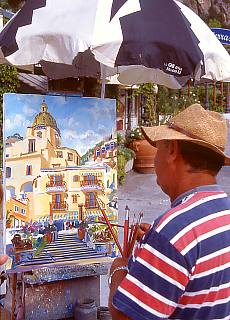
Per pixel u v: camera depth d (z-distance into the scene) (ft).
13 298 11.99
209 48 11.17
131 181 40.78
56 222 11.43
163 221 5.40
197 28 11.49
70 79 13.16
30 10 10.73
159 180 6.20
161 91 61.67
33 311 12.48
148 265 5.22
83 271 12.36
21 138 10.93
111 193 12.17
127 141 45.42
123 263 6.67
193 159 5.85
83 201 11.77
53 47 10.11
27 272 12.01
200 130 5.77
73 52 9.78
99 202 11.85
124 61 9.68
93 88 13.60
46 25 10.29
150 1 10.43
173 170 5.99
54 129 11.35
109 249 12.00
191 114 5.93
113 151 12.18
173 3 10.69
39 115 11.14
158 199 34.99
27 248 11.10
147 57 9.70
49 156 11.29
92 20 9.90
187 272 5.18
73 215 11.63
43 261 11.30
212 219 5.46
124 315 5.24
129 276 5.29
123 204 33.09
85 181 11.79
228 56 11.84
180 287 5.16
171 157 5.98
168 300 5.14
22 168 10.96
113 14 9.98
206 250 5.27
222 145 5.87
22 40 10.36
